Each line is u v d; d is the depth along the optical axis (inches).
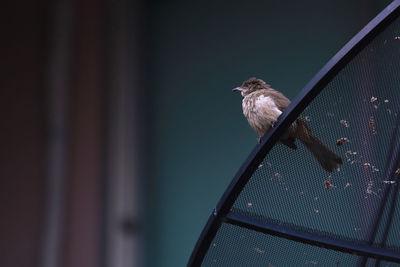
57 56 457.4
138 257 463.5
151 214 468.1
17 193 450.6
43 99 457.7
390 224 181.0
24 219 450.9
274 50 443.5
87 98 465.4
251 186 180.7
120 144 467.2
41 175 454.9
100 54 470.0
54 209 454.0
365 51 172.6
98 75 468.8
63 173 456.4
